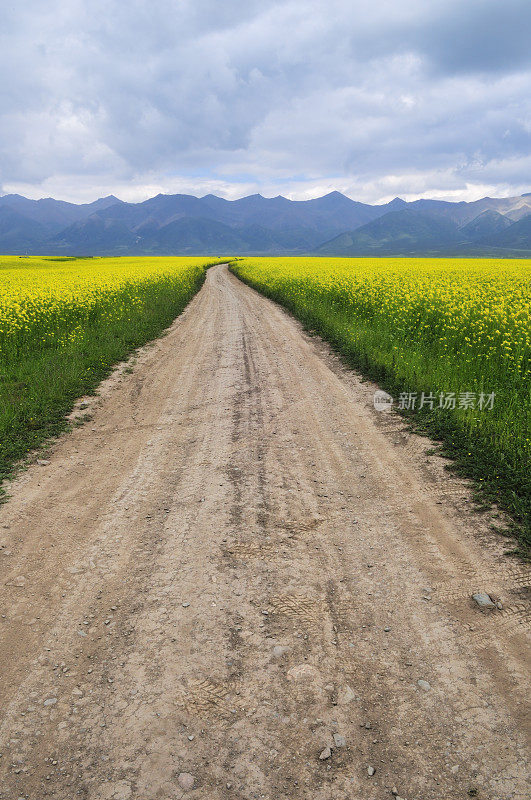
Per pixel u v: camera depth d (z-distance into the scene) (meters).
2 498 5.76
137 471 6.52
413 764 2.65
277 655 3.41
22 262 73.31
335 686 3.15
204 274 49.91
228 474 6.31
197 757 2.73
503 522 4.90
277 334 16.44
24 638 3.64
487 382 8.59
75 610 3.93
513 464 5.84
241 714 2.98
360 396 9.32
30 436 7.57
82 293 21.39
